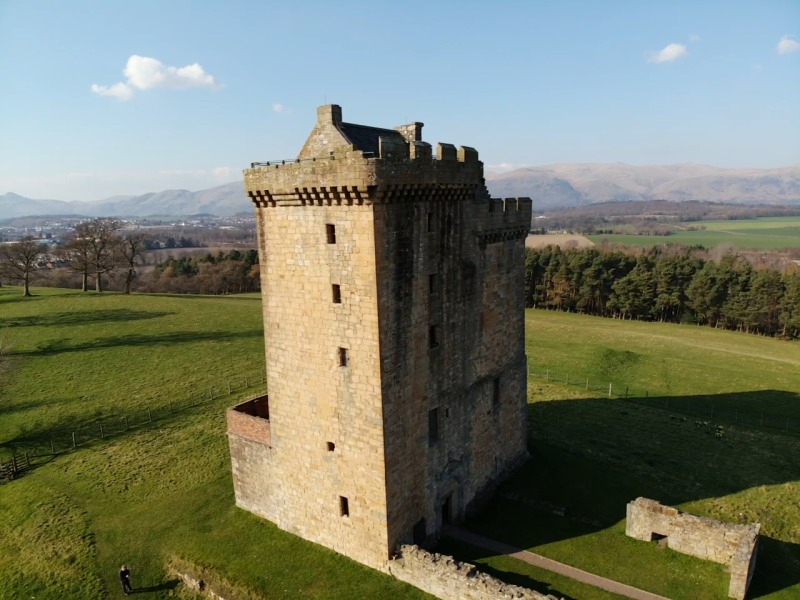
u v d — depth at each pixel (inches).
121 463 1701.5
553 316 4633.4
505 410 1501.0
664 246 7244.1
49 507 1457.9
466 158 1164.5
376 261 984.9
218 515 1364.4
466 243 1231.5
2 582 1186.6
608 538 1251.8
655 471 1601.9
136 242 4845.0
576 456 1676.9
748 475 1599.4
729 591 1059.3
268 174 1067.9
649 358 3070.9
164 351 2977.4
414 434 1143.6
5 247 4414.4
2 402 2245.3
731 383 2630.4
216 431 1915.6
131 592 1138.7
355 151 934.4
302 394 1158.3
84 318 3695.9
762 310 3846.0
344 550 1169.4
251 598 1067.3
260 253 1152.8
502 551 1206.3
